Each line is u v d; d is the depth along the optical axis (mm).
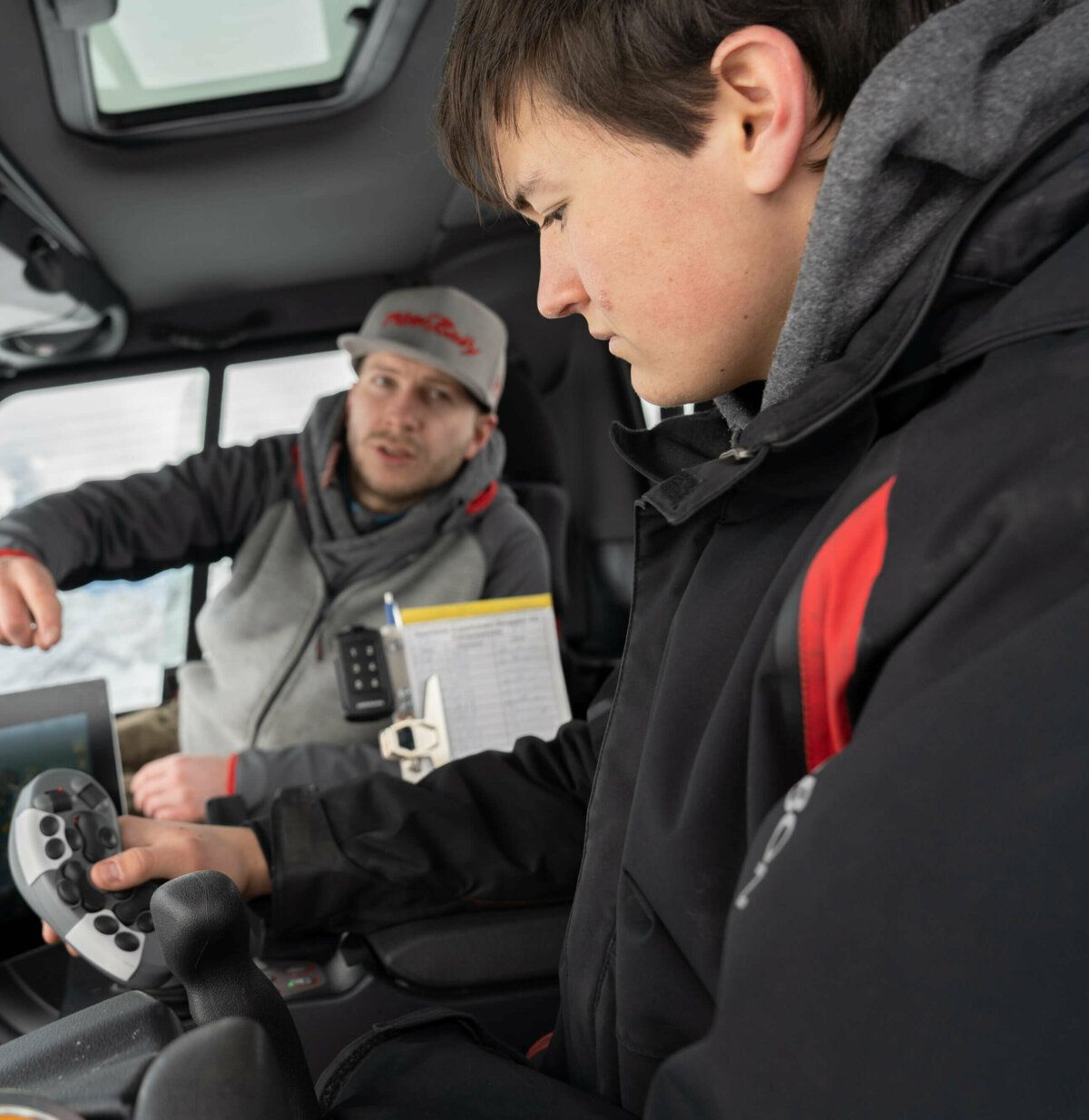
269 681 1966
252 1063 385
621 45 469
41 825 812
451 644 1255
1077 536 328
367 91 1980
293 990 864
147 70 1891
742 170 477
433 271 2711
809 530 453
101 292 2566
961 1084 302
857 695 386
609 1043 546
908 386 440
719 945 467
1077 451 336
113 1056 436
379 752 1668
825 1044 314
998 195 419
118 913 792
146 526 2135
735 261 495
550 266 562
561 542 2387
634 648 593
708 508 541
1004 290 423
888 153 431
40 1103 362
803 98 454
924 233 451
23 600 1476
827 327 467
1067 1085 298
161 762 1580
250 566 2076
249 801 1567
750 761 433
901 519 374
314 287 2818
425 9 1752
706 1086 346
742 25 456
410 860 831
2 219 2096
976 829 305
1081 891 297
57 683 1085
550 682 1286
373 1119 485
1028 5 432
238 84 1963
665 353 525
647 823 502
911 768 316
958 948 302
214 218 2383
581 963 572
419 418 2047
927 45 414
